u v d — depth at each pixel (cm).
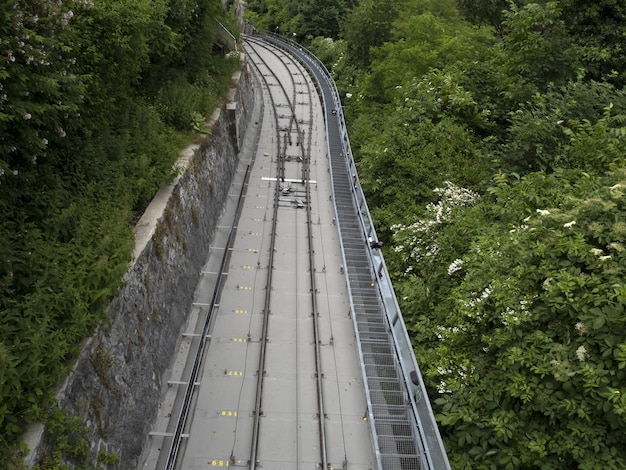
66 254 765
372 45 3086
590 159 1108
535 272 798
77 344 704
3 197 745
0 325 607
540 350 755
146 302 957
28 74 681
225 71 2350
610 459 665
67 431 631
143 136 1218
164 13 1364
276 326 1257
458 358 900
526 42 1575
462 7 2662
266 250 1570
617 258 744
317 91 3288
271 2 5494
